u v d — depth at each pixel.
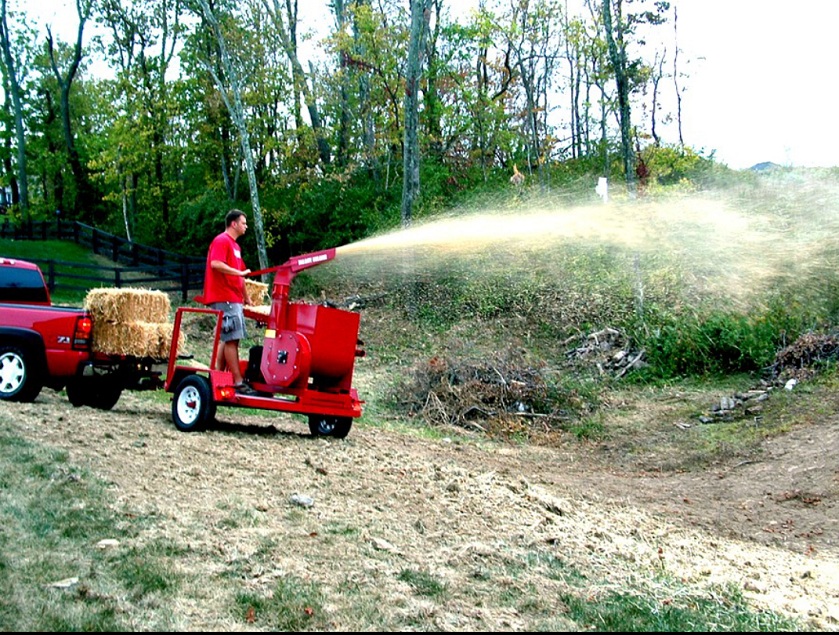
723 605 5.58
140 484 6.70
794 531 8.72
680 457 12.16
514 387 14.75
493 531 6.71
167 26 37.47
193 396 9.55
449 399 14.64
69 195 49.72
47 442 7.71
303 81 32.31
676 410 14.34
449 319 21.59
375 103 32.69
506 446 12.98
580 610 5.12
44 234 38.59
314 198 29.70
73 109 49.78
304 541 5.85
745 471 11.18
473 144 32.94
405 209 25.62
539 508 7.69
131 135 35.50
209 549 5.45
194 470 7.32
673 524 8.48
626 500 9.55
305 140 32.34
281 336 9.73
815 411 12.78
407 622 4.69
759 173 26.22
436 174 27.97
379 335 21.53
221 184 34.81
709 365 15.82
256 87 31.80
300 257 9.80
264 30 32.22
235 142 32.34
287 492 7.07
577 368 17.41
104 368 10.84
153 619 4.40
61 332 10.57
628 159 19.81
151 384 10.80
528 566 5.89
